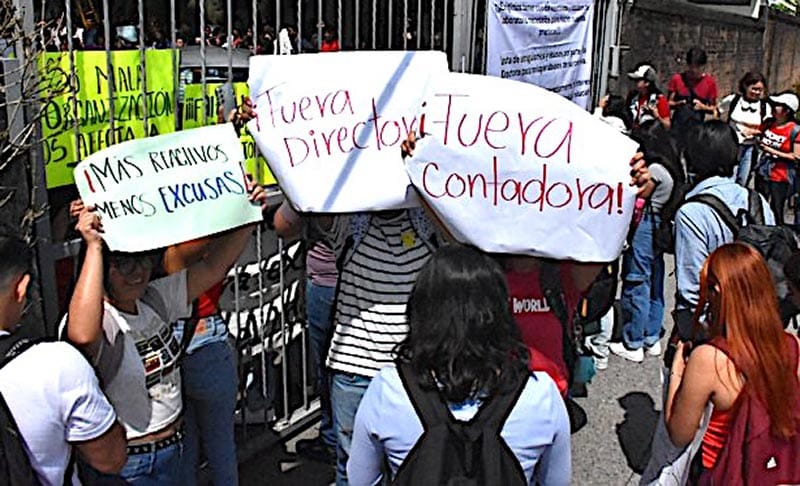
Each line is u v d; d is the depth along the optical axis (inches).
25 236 109.1
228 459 132.0
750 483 99.4
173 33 135.1
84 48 149.0
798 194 360.2
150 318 103.4
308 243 155.7
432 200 114.7
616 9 284.0
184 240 104.0
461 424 79.8
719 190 148.2
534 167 113.0
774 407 96.8
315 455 169.6
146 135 131.0
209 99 147.6
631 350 224.1
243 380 163.9
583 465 171.9
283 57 124.1
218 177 108.0
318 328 157.9
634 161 112.9
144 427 102.9
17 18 108.6
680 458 106.4
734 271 99.0
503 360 81.4
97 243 96.2
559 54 228.1
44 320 116.4
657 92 333.7
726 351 99.0
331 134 122.7
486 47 196.5
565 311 125.6
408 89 124.3
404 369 83.2
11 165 111.2
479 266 83.7
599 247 114.5
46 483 83.4
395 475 82.4
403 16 185.5
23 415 80.0
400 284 125.0
